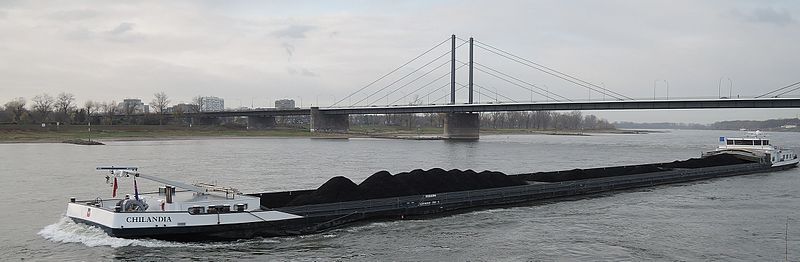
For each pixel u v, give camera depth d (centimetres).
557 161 11412
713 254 3700
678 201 5788
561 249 3797
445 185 5184
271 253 3600
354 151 14462
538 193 5762
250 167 9606
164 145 16450
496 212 5053
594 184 6334
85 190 6369
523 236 4150
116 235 3669
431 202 4897
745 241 4034
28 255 3491
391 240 3972
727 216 4947
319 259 3491
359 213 4453
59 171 8369
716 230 4378
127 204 3797
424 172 5228
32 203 5406
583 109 17225
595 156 12938
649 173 7106
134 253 3522
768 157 9138
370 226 4375
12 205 5281
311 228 4181
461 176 5406
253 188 6775
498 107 19412
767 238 4125
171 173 8450
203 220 3769
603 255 3656
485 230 4328
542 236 4153
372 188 4703
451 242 3947
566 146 17550
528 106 18712
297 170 9150
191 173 8488
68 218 4103
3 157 11056
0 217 4659
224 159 11300
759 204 5597
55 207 5181
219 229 3816
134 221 3662
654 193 6378
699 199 5928
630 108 16312
